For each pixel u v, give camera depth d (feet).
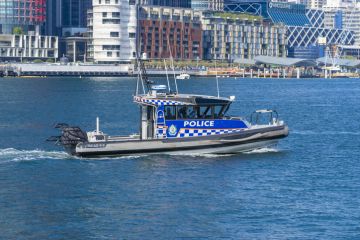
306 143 485.97
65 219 285.02
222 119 414.62
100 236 265.95
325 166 392.88
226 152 414.62
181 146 406.62
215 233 269.23
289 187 337.72
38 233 268.62
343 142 495.82
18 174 365.20
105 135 410.31
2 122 641.40
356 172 375.86
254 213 293.02
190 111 410.31
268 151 431.02
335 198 316.81
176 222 281.54
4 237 264.31
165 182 345.72
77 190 330.34
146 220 283.79
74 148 404.57
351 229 273.95
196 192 326.03
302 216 289.33
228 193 325.01
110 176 358.84
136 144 402.93
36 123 634.84
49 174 364.58
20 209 298.35
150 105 407.64
